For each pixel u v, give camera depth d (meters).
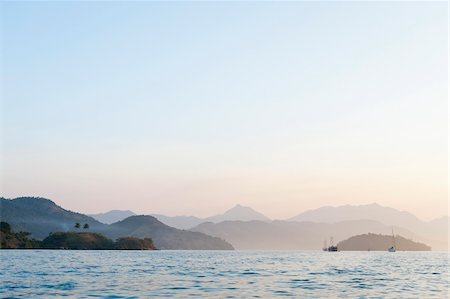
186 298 66.69
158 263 180.38
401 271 135.50
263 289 78.81
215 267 150.12
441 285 88.38
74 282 89.25
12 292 72.81
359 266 167.62
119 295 69.75
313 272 126.31
